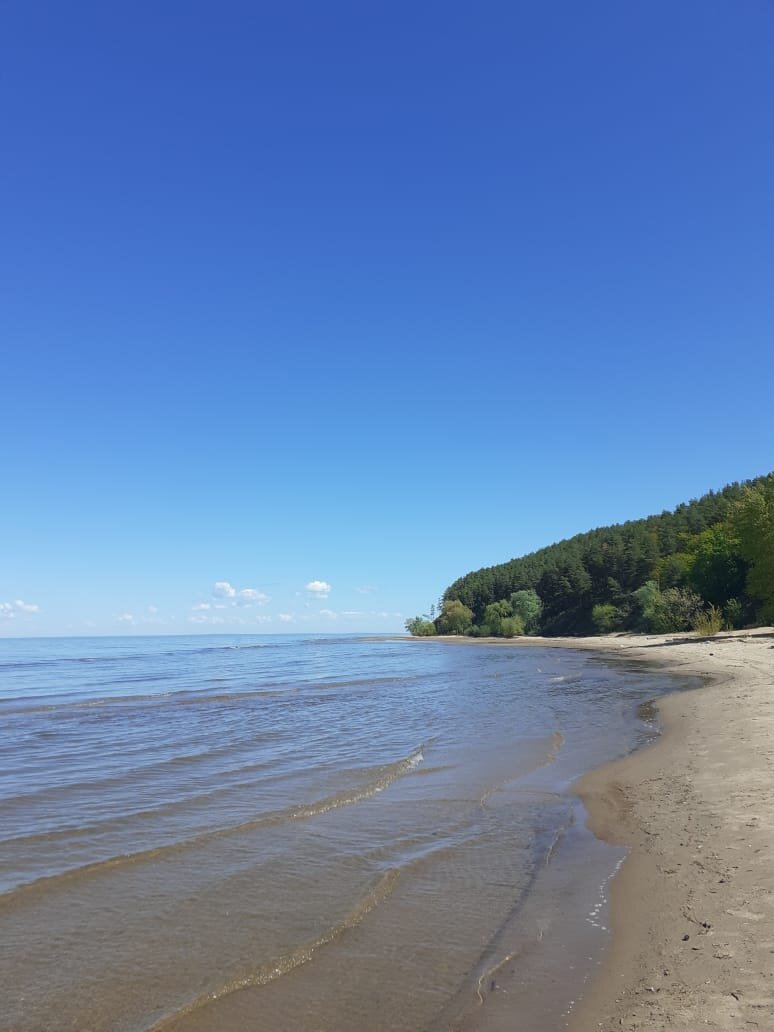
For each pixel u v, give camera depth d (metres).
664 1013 4.93
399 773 14.54
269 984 5.98
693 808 10.25
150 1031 5.30
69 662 80.06
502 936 6.78
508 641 112.12
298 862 9.08
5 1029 5.34
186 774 14.79
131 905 7.73
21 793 13.09
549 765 15.17
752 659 37.84
